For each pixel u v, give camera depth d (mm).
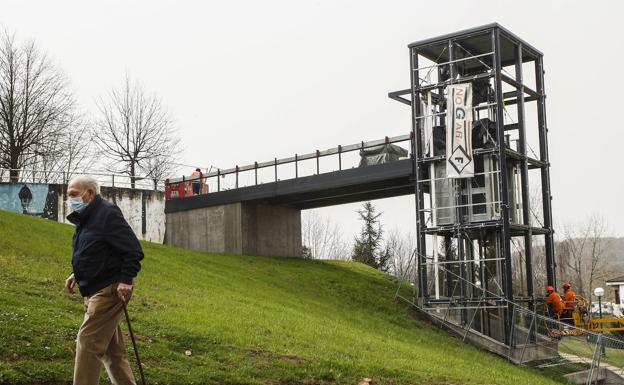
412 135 32281
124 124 55094
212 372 12281
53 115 49188
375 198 39219
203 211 40250
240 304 21047
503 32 30344
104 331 8297
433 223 30719
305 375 13461
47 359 11188
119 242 8281
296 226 42312
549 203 33156
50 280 17984
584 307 32375
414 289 32656
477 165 30312
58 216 40906
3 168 44562
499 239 30156
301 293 29375
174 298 19406
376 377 14391
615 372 26125
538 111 33812
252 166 38469
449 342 27156
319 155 36000
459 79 30641
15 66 47312
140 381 11094
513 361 26672
